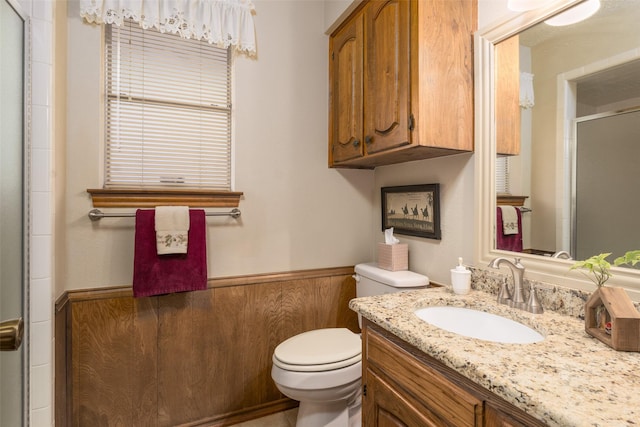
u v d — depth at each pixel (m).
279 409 1.82
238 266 1.75
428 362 0.84
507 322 1.04
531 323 0.96
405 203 1.77
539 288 1.09
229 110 1.77
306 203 1.92
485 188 1.31
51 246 1.12
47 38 1.12
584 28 1.01
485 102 1.30
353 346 1.49
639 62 0.89
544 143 1.12
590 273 0.97
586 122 1.01
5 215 0.91
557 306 1.04
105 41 1.54
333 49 1.91
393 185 1.90
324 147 1.97
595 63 0.99
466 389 0.73
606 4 0.96
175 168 1.66
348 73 1.73
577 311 0.98
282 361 1.39
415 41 1.24
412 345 0.88
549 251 1.11
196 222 1.58
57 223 1.27
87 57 1.46
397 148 1.34
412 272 1.68
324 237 1.96
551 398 0.56
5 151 0.91
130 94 1.58
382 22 1.44
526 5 1.11
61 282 1.35
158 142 1.63
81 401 1.44
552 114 1.10
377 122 1.47
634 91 0.90
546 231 1.12
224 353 1.70
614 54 0.94
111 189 1.47
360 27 1.62
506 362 0.69
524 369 0.66
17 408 0.98
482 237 1.32
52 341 1.14
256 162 1.79
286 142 1.86
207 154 1.72
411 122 1.26
